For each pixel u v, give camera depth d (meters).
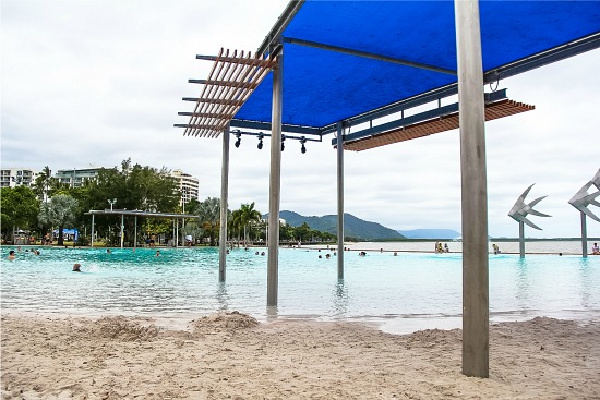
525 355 4.48
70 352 4.36
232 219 72.31
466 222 3.78
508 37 8.43
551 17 7.63
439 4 7.17
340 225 14.27
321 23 7.89
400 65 9.75
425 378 3.60
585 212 28.28
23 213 62.38
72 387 3.24
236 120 14.00
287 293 10.30
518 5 7.21
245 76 8.47
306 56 9.30
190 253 40.66
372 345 4.92
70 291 10.41
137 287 11.42
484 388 3.34
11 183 170.00
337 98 12.04
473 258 3.73
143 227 63.53
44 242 62.41
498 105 9.88
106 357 4.19
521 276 15.88
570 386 3.42
